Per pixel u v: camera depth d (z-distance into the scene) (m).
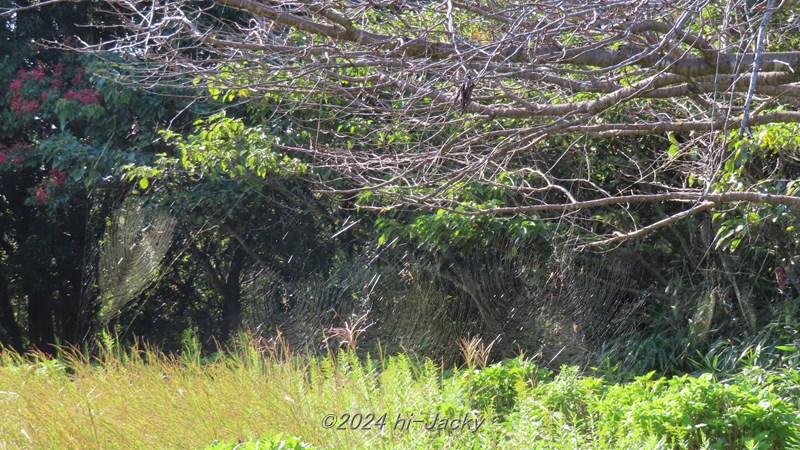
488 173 13.21
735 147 9.79
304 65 8.08
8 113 17.81
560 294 14.37
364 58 7.70
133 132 14.20
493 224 13.71
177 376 11.08
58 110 16.88
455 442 8.25
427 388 10.30
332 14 7.42
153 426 9.20
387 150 10.14
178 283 20.12
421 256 15.63
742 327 13.45
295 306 17.52
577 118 9.05
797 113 8.63
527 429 8.14
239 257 19.38
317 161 15.02
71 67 18.38
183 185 17.53
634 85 8.48
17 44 18.22
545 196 13.43
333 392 9.93
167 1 7.91
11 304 23.17
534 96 11.01
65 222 20.38
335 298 16.92
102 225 19.64
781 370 11.81
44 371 11.77
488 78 6.97
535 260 14.35
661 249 14.50
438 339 15.30
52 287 21.23
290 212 17.97
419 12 8.52
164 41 7.69
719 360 12.95
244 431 8.78
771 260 13.80
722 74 8.01
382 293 16.03
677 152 11.12
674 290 14.12
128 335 19.78
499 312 14.86
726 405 8.41
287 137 15.09
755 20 9.18
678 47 8.41
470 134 9.84
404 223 15.90
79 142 17.86
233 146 14.00
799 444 7.77
